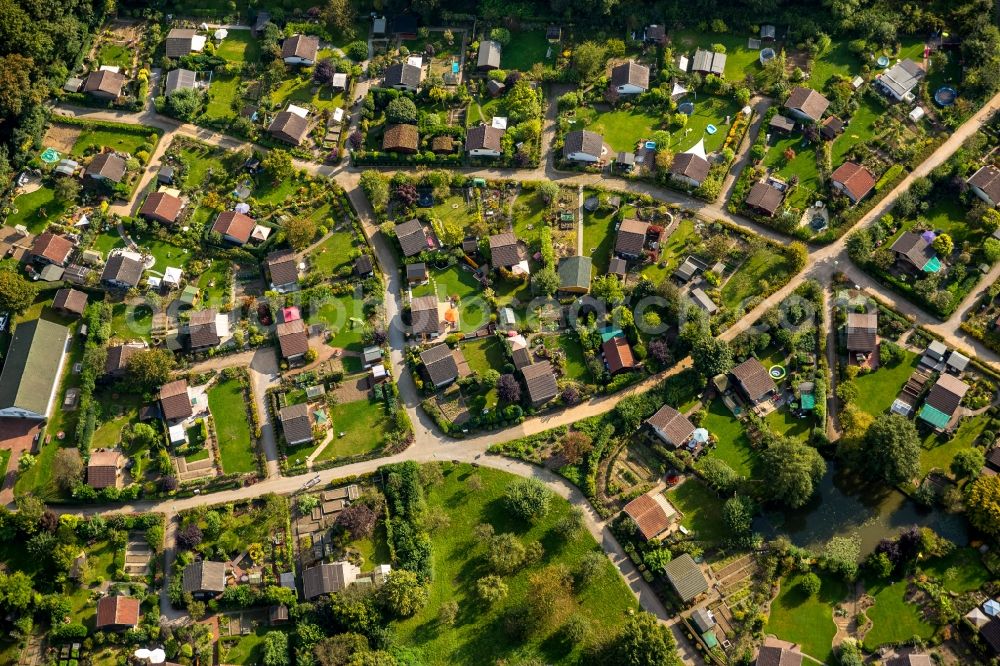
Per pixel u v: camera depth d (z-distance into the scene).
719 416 144.00
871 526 136.12
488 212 162.00
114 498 138.50
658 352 145.12
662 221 159.25
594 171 164.75
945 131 164.25
